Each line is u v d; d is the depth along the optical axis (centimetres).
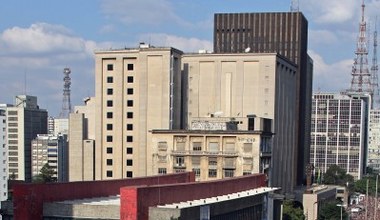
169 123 16225
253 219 9888
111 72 16975
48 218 7150
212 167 13750
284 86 19075
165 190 7200
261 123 14025
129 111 16825
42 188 7225
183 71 17512
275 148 17838
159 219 6656
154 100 16325
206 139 13838
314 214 19362
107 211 6869
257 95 17050
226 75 17225
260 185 11350
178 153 14000
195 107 17425
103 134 17100
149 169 16200
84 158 17688
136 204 6475
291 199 18362
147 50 16338
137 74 16725
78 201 7556
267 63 16950
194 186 8088
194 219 7244
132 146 16812
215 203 8000
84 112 19162
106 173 17075
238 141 13538
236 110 17138
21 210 7000
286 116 19700
